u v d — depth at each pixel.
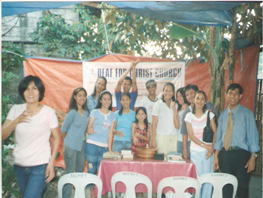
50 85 4.20
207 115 4.10
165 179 2.74
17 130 3.55
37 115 3.58
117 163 3.43
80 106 4.20
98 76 4.21
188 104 4.15
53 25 4.32
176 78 4.19
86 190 4.23
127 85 4.20
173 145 4.16
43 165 3.50
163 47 4.25
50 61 4.20
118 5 3.46
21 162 3.48
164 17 3.92
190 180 2.73
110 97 4.21
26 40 4.33
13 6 3.35
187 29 4.08
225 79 4.19
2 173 3.71
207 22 4.08
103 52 4.34
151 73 4.20
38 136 3.53
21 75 4.16
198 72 4.19
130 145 4.20
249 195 4.02
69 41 4.34
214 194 2.88
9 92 4.07
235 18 3.89
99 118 4.20
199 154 4.07
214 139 4.08
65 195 4.01
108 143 4.21
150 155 3.64
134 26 4.20
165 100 4.18
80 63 4.21
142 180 2.82
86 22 4.30
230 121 4.02
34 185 3.43
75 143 4.18
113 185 2.89
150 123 4.19
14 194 3.86
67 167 4.18
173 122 4.16
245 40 4.08
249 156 3.98
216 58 4.12
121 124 4.19
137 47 4.27
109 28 4.30
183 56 4.22
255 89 4.12
